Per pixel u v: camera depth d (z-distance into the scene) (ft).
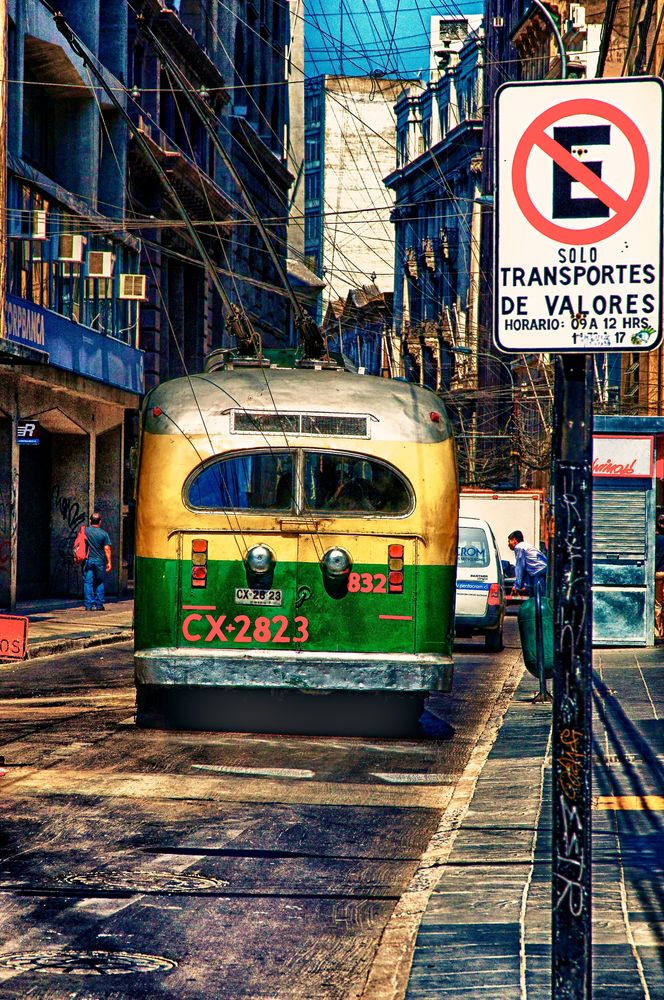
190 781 53.42
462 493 222.89
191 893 37.17
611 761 54.34
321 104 543.39
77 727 66.44
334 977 30.35
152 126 208.54
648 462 108.99
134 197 204.74
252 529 64.54
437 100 462.19
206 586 64.59
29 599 171.01
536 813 45.34
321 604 64.59
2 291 134.62
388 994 27.91
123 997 28.81
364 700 72.38
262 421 65.21
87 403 174.70
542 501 223.71
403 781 54.70
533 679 93.91
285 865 40.52
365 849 42.73
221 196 249.34
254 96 312.91
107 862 40.27
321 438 65.10
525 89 20.57
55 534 177.47
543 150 20.49
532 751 58.49
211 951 32.17
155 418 65.72
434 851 41.24
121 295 180.75
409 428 65.57
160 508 64.75
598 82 20.40
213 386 66.18
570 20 277.03
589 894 19.83
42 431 173.68
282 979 30.17
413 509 64.85
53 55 160.15
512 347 20.53
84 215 167.02
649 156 20.30
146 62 207.82
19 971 30.30
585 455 20.31
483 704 81.61
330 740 65.10
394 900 36.76
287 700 75.77
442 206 451.12
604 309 20.33
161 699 69.62
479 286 401.29
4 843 42.24
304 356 72.28
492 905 33.60
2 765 55.01
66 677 90.68
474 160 413.80
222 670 64.08
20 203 144.46
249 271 304.71
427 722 72.84
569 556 20.21
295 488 64.90
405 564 64.69
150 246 214.90
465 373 381.40
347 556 64.44
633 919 31.91
